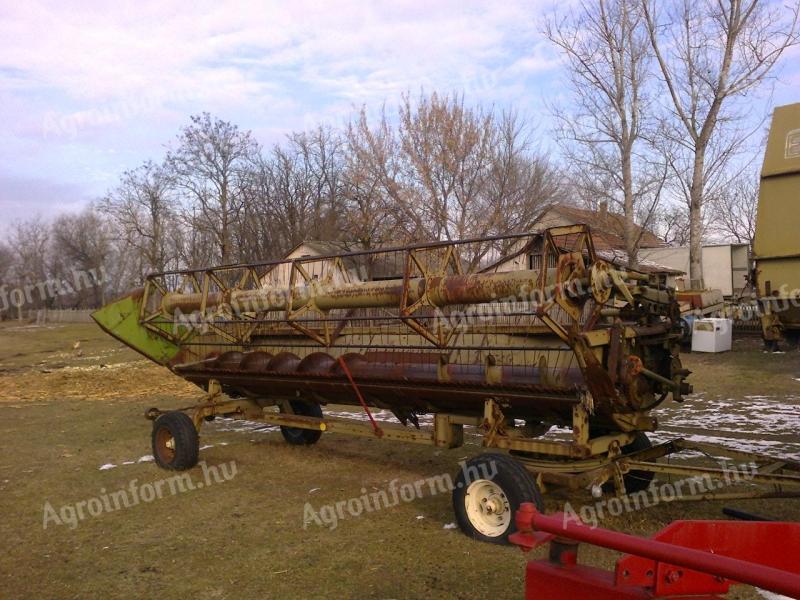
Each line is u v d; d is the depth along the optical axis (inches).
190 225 1787.6
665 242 1678.2
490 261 951.0
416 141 984.9
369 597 186.4
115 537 245.3
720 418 422.9
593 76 978.1
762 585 75.5
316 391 311.9
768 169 267.6
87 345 1291.8
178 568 213.6
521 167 1011.9
